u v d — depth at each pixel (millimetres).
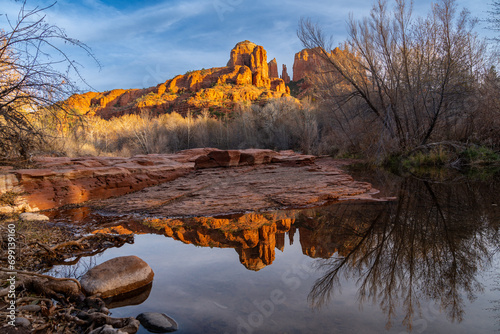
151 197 8422
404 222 5695
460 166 13297
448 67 13445
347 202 7609
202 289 3225
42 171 7594
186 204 7645
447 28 13445
